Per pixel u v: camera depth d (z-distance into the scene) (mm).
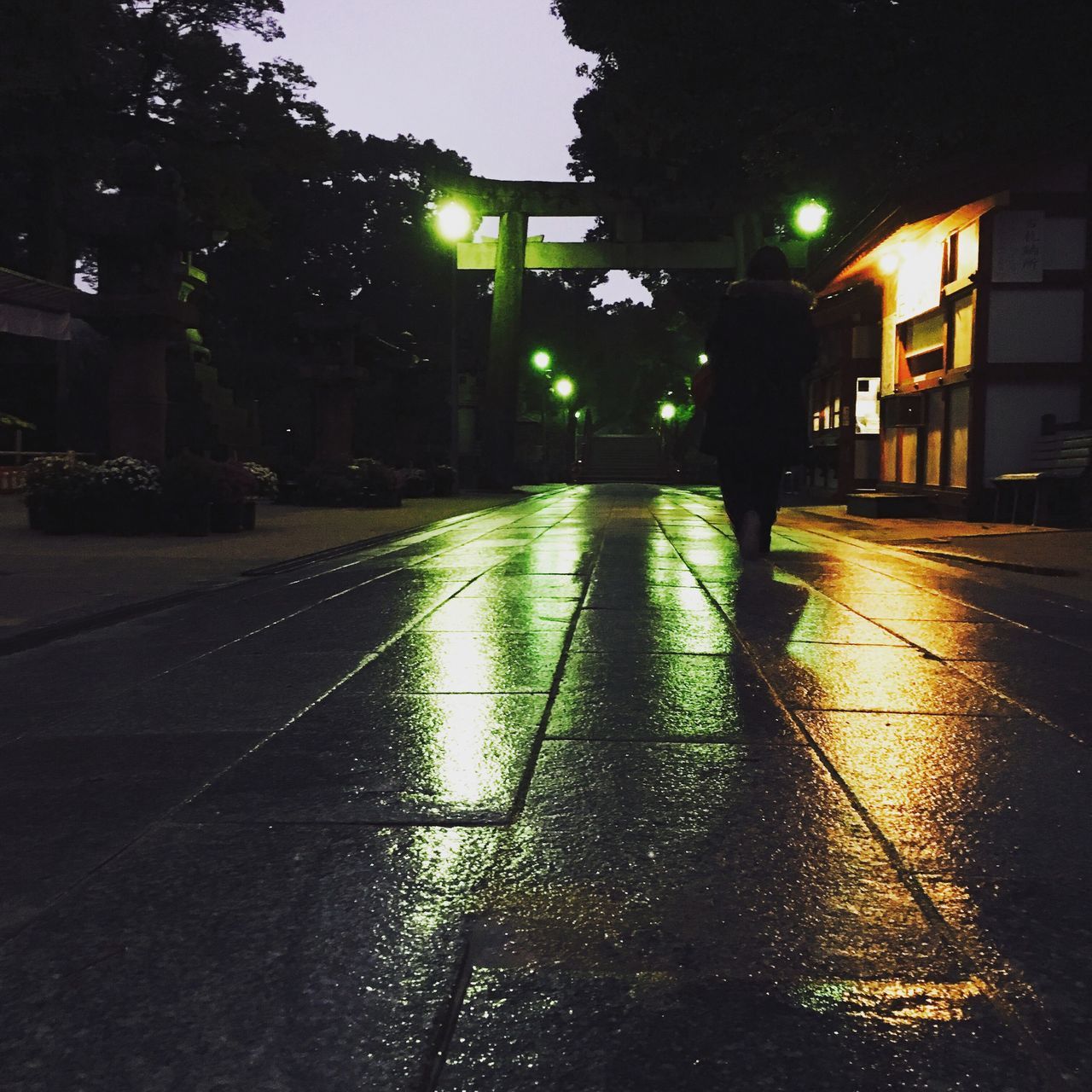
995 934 1990
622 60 15500
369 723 3670
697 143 17359
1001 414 15383
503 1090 1494
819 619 5996
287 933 2004
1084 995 1758
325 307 25156
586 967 1861
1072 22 11961
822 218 23859
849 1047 1599
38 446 36875
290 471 21969
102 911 2117
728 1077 1521
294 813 2727
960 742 3402
